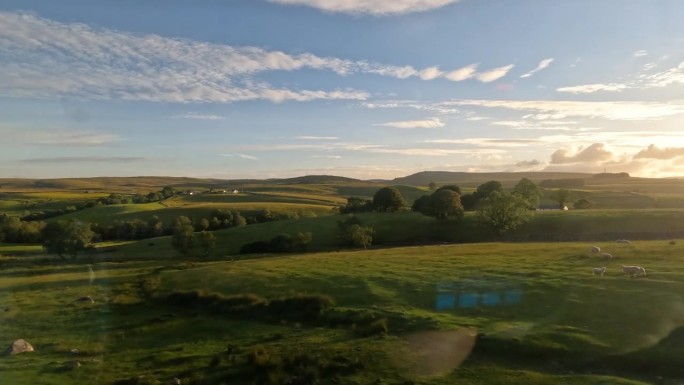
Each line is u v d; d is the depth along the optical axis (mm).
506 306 36531
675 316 30922
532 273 46781
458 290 41938
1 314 43312
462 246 80125
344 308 39312
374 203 140250
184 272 62562
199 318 41094
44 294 52062
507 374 25250
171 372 28203
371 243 101000
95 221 132750
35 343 34562
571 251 62188
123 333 37469
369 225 113688
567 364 26266
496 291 40594
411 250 76125
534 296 38312
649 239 87500
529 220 104688
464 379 24906
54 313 43500
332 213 154750
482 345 29031
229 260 79312
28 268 71812
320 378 26172
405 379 25250
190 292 48219
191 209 156250
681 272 42031
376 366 27000
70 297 50219
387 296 41656
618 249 60594
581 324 31234
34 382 26656
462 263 56469
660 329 29250
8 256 82250
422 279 47250
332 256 71375
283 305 41219
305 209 171000
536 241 92688
